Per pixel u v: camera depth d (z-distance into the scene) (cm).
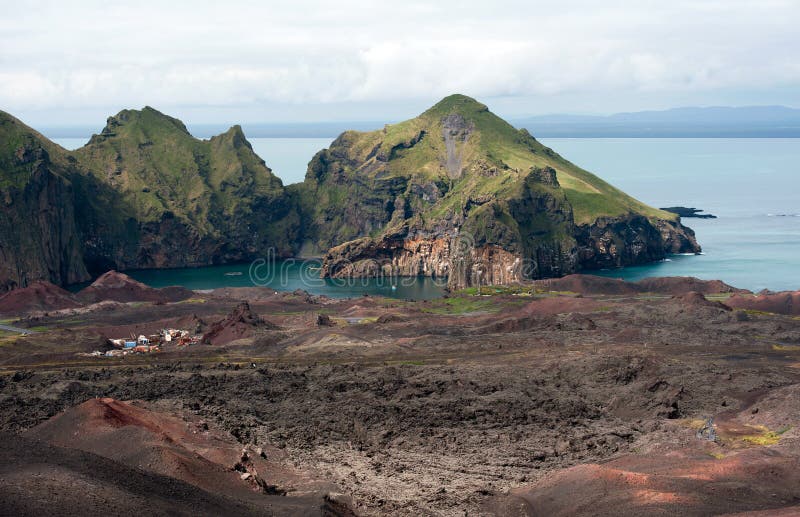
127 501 8050
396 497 10988
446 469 12512
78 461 8750
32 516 7338
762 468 11031
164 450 10350
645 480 10638
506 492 11281
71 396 16900
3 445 8788
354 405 16375
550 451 13550
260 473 11488
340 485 11388
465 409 16050
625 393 16888
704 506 9794
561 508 10381
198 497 8888
